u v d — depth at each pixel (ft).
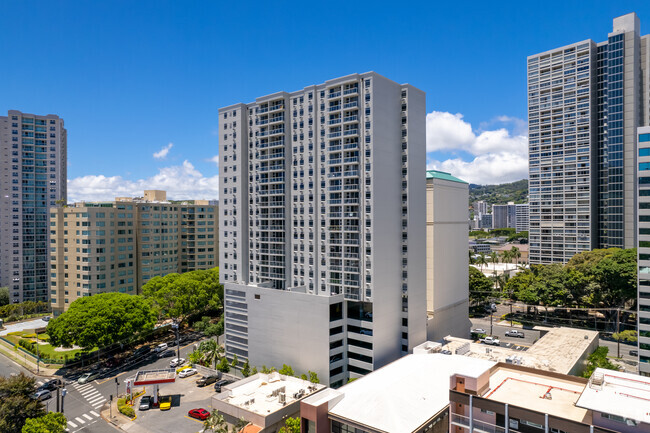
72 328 298.76
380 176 264.31
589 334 311.27
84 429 220.84
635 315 393.70
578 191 548.31
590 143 538.06
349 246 270.26
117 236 437.17
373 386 193.26
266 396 225.56
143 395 261.24
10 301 521.65
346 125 272.92
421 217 293.02
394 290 276.62
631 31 511.81
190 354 321.32
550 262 573.33
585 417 133.90
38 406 213.25
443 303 334.44
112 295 344.49
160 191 556.10
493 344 347.36
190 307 390.63
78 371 310.04
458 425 148.25
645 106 515.91
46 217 547.90
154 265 485.56
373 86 259.39
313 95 288.51
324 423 173.17
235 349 313.73
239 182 329.72
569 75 557.74
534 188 590.96
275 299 283.79
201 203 549.95
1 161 520.42
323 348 259.39
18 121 530.27
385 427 161.17
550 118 576.61
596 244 549.13
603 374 145.89
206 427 189.67
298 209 299.99
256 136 324.80
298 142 299.17
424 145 295.89
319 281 287.48
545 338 302.04
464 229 368.07
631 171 507.71
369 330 261.24
